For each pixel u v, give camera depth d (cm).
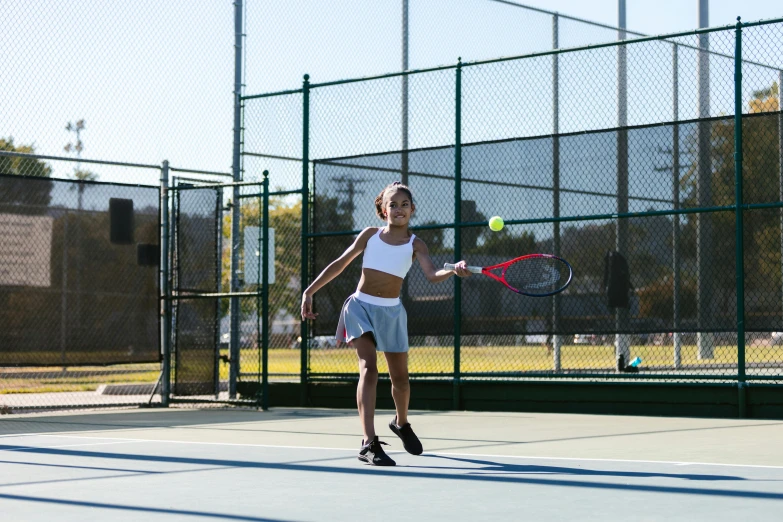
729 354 1575
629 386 916
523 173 984
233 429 774
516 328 973
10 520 357
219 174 1120
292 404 1080
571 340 1212
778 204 858
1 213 924
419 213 1027
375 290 536
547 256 528
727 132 902
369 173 1055
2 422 859
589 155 959
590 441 661
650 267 926
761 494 406
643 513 362
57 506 388
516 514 361
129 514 368
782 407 851
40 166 1248
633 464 516
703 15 1355
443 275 529
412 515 361
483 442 656
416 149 1030
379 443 518
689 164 916
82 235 971
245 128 1142
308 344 1077
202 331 1062
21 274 933
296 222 1257
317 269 1075
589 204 958
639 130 941
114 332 985
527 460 541
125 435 721
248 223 1153
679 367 1377
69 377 1573
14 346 924
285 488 433
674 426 782
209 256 1058
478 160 1002
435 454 577
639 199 938
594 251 949
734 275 888
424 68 1034
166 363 1048
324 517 358
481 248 994
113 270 988
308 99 1098
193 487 438
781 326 862
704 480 450
